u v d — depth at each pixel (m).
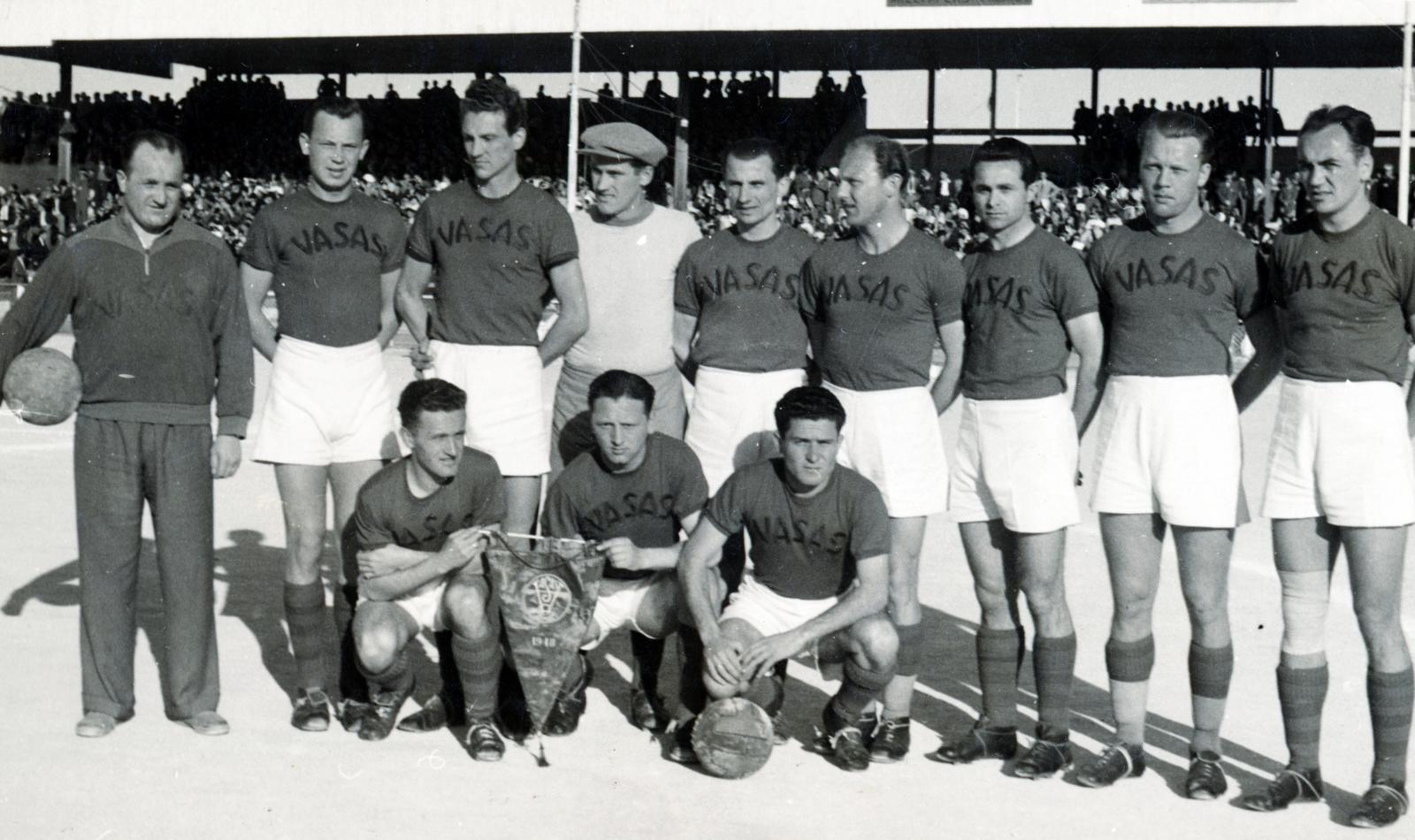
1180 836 4.77
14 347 5.41
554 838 4.64
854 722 5.45
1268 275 5.08
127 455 5.48
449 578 5.61
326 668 6.61
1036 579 5.37
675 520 5.84
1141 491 5.16
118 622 5.60
